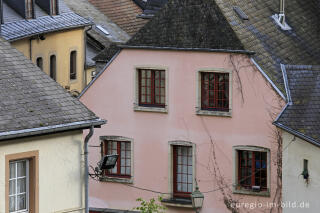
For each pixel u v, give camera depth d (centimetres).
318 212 4553
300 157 4647
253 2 5491
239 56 4994
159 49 5162
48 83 3903
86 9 8206
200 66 5091
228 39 5025
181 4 5159
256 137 4975
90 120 3847
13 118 3656
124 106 5269
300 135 4594
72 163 3834
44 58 6950
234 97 5022
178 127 5169
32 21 6844
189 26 5128
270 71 4984
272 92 4900
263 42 5222
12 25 6606
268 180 4934
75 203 3853
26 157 3678
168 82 5169
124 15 8331
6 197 3619
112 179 5300
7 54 3903
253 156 5012
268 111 4922
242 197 5038
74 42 7356
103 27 8056
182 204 5150
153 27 5197
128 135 5272
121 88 5269
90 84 5325
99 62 5744
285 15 5703
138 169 5269
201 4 5122
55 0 7150
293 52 5438
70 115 3812
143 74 5241
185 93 5138
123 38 8069
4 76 3809
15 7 6781
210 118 5094
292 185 4712
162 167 5219
